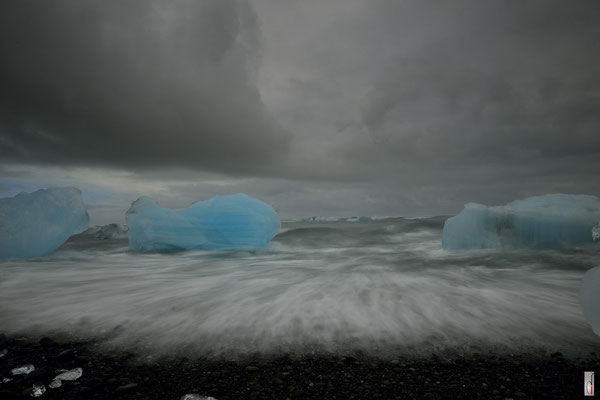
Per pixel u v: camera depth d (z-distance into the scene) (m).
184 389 2.01
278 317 3.25
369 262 7.16
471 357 2.41
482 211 8.23
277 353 2.50
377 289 4.37
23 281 5.30
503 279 5.02
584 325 2.99
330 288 4.49
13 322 3.18
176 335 2.84
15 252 7.69
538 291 4.20
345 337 2.77
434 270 5.93
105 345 2.66
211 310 3.50
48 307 3.67
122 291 4.50
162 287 4.78
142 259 8.12
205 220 10.35
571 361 2.33
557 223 7.36
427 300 3.78
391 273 5.70
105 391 1.99
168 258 8.23
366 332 2.86
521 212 7.71
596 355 2.41
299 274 5.79
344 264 6.98
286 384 2.06
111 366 2.31
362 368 2.26
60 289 4.66
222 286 4.80
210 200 11.27
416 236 12.55
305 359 2.40
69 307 3.67
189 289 4.61
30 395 1.92
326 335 2.81
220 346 2.62
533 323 3.04
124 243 12.03
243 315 3.32
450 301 3.73
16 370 2.21
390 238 12.23
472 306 3.54
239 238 10.22
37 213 7.95
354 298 3.90
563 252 6.97
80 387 2.02
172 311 3.48
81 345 2.66
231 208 10.61
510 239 7.73
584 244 7.33
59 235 8.19
